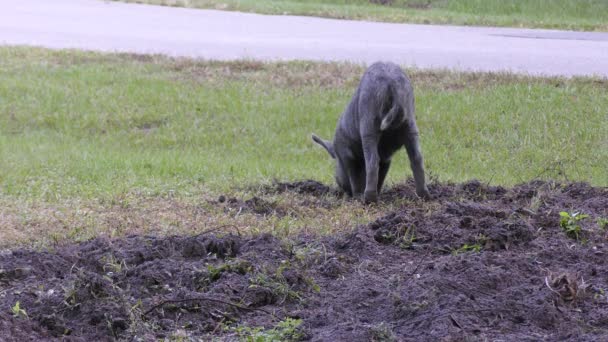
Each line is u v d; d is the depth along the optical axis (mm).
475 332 5777
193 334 6055
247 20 23875
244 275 6996
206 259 7473
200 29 22234
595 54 19047
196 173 11656
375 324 6004
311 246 7734
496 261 7125
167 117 14984
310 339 5812
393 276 6855
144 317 6246
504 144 13633
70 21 23062
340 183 10617
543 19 24234
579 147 13359
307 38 21062
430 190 10477
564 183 10375
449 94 15508
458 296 6211
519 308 6121
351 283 6832
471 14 25078
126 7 25891
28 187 10609
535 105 14844
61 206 9695
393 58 18438
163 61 17969
